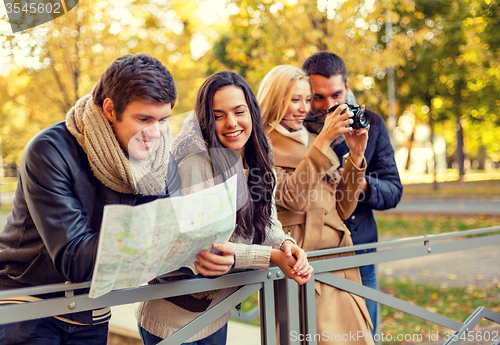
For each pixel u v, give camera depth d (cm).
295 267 129
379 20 478
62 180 106
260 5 478
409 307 176
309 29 463
